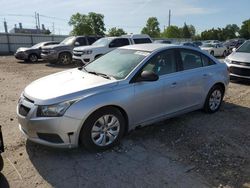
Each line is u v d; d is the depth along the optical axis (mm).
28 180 3637
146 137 4992
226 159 4270
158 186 3561
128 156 4305
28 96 4230
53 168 3926
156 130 5301
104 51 15242
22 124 4211
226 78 6434
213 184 3639
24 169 3887
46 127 3967
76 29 59938
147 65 4914
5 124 5574
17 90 8945
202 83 5824
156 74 4758
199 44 31359
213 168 4008
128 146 4629
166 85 5059
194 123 5688
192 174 3846
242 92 8609
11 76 12141
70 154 4312
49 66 16625
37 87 4473
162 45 5516
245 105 7113
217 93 6348
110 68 5070
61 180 3652
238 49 10812
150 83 4816
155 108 4988
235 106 6996
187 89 5500
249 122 5852
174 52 5430
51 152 4359
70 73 5160
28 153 4324
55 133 4000
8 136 4945
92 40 18312
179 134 5148
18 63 18625
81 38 18016
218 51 26344
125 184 3592
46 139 4082
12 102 7344
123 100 4438
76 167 3963
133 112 4648
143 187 3535
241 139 4996
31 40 38969
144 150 4508
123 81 4535
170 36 79250
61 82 4559
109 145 4457
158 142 4809
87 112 4070
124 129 4660
